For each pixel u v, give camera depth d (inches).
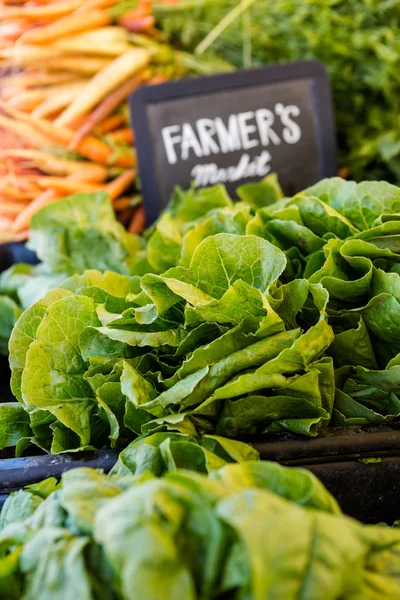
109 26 40.8
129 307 27.8
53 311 27.0
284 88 37.2
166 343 26.2
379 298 26.9
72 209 33.9
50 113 40.3
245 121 37.3
